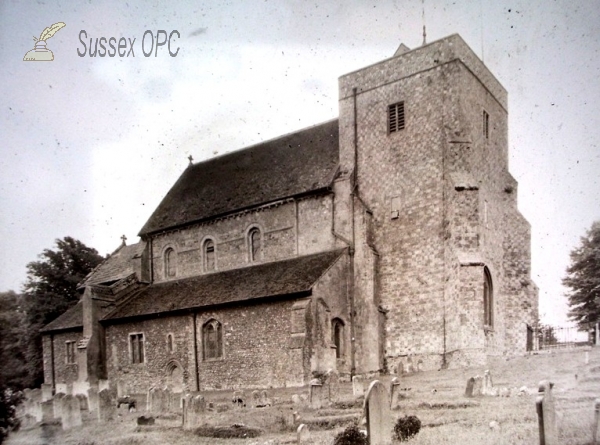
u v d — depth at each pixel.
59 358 45.72
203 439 20.31
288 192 37.84
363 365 33.31
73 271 50.38
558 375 25.45
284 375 31.62
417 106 35.03
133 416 27.89
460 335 31.17
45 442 23.17
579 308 38.84
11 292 47.12
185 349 37.03
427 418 19.22
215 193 43.53
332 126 40.47
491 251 35.75
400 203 34.91
